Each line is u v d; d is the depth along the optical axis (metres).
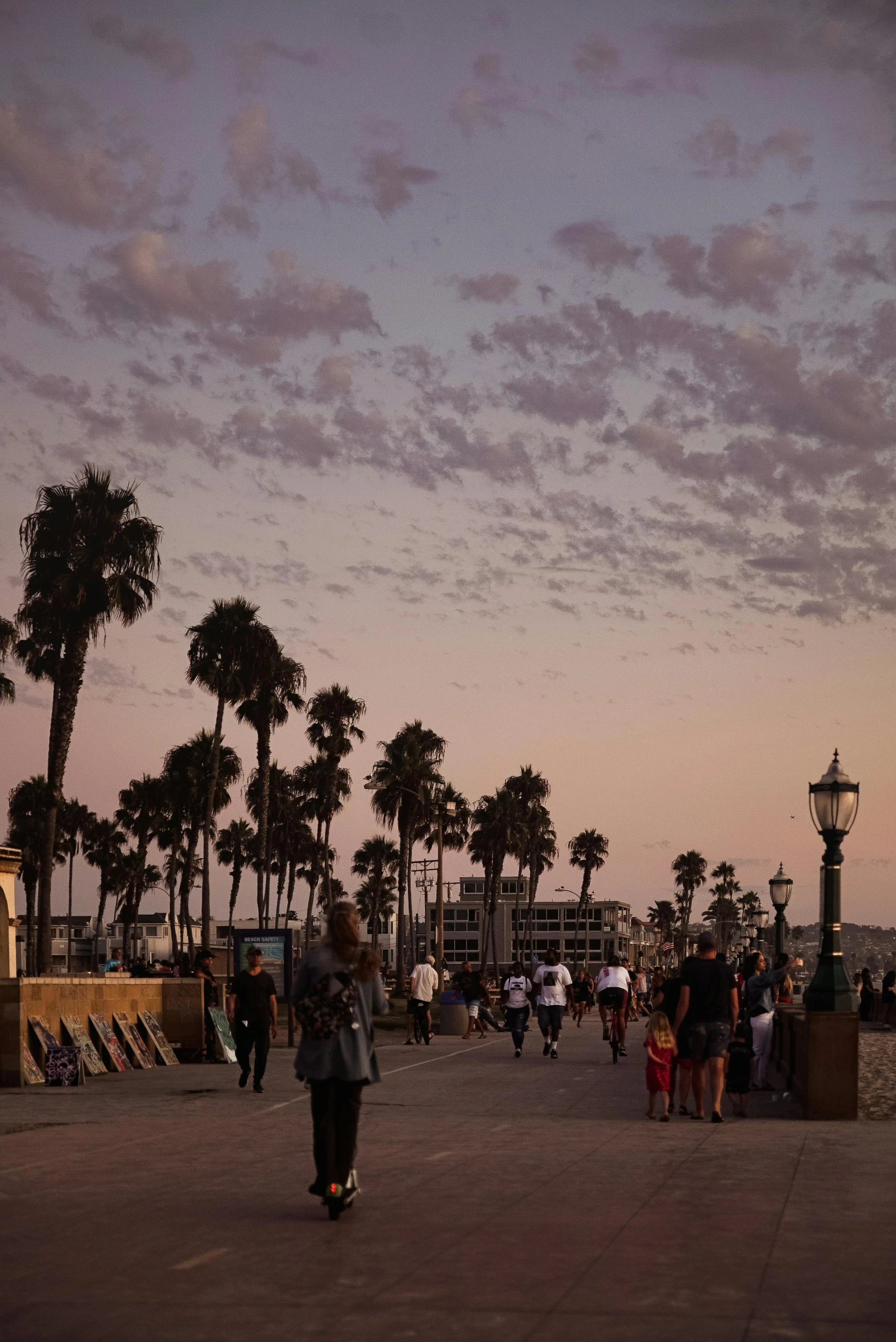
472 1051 26.95
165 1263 6.87
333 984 8.27
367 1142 11.80
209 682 58.38
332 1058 8.16
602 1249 7.16
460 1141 11.90
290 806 105.19
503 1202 8.61
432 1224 7.86
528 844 111.75
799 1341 5.43
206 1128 12.86
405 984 73.62
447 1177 9.66
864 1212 8.26
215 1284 6.41
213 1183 9.39
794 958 23.73
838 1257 6.96
